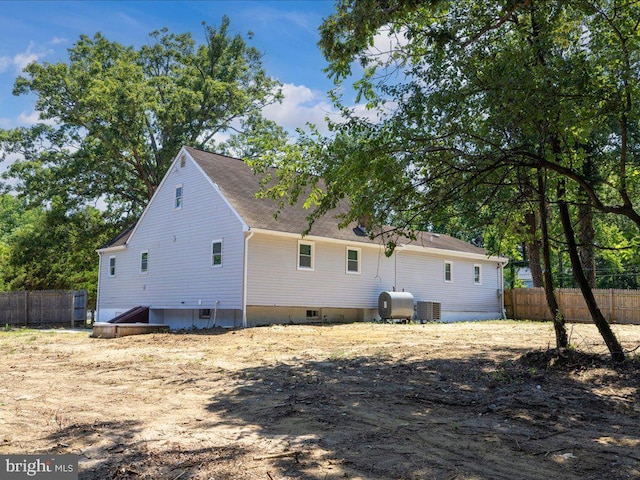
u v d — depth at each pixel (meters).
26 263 34.16
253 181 23.53
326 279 22.70
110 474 4.59
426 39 9.03
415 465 4.66
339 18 8.18
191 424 6.22
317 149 9.87
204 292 21.53
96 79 31.62
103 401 7.57
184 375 9.67
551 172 9.77
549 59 8.32
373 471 4.52
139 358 12.02
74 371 10.41
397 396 7.49
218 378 9.29
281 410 6.82
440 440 5.41
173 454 5.08
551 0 7.89
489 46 8.89
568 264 43.38
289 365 10.51
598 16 8.51
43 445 5.45
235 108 36.31
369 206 8.80
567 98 8.03
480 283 30.52
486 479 4.32
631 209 9.27
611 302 25.91
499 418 6.27
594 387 7.70
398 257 25.95
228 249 20.62
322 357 11.55
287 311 21.98
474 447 5.17
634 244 9.70
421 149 8.35
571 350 9.57
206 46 38.09
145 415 6.70
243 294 19.66
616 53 8.55
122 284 26.75
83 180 32.75
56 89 32.31
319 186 23.28
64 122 33.12
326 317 23.39
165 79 34.22
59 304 27.88
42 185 32.19
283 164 10.72
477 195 9.66
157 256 24.50
